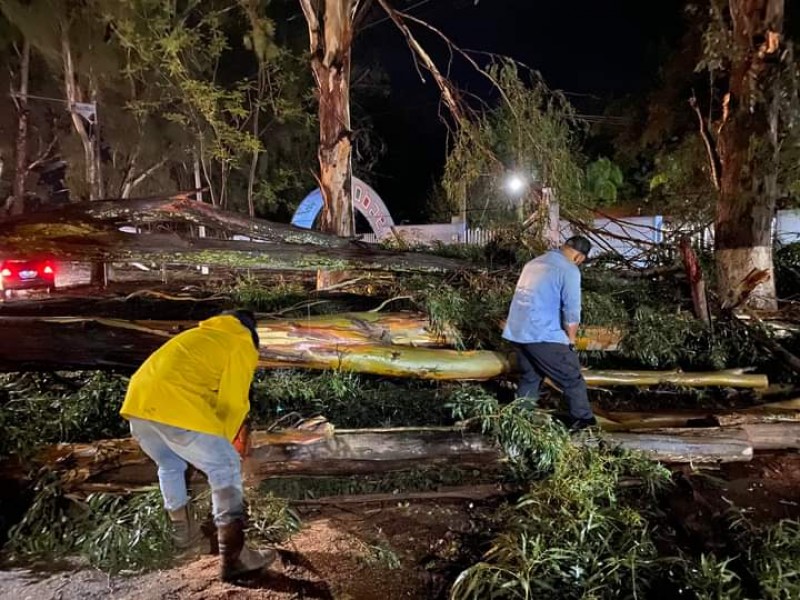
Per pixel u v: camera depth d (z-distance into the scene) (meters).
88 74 18.03
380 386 5.50
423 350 5.46
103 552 3.64
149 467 4.32
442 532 4.02
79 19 17.69
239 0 12.23
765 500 4.33
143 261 5.56
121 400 5.09
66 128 22.72
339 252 6.12
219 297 7.09
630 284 6.89
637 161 20.39
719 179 7.41
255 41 12.28
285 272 10.36
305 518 4.19
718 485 4.54
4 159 25.02
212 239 5.83
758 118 6.99
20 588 3.46
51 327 4.72
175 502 3.60
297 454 4.31
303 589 3.44
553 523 3.68
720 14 7.13
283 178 25.83
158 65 17.55
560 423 4.70
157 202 5.81
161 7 16.77
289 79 20.91
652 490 4.29
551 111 8.44
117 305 6.52
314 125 24.12
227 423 3.44
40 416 4.91
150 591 3.41
